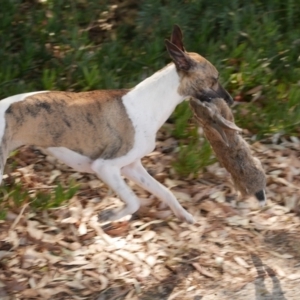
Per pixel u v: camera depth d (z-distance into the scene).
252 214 8.17
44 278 7.07
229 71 10.08
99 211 8.06
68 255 7.38
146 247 7.56
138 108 7.22
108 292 6.95
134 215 8.05
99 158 7.19
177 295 6.91
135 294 6.93
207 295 6.91
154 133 7.33
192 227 7.88
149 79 7.36
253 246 7.64
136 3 11.41
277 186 8.66
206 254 7.48
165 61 10.38
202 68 7.25
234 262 7.37
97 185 8.52
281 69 10.49
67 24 10.80
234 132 7.58
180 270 7.23
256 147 9.34
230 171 7.78
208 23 10.67
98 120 7.11
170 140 9.33
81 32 10.74
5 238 7.52
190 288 7.01
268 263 7.37
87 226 7.82
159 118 7.31
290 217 8.16
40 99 6.97
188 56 7.18
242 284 7.06
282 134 9.53
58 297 6.87
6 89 9.47
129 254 7.43
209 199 8.41
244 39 10.80
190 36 10.56
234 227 7.93
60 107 7.02
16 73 9.78
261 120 9.67
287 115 9.59
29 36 10.47
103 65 10.08
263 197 7.74
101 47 10.49
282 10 11.17
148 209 8.15
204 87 7.30
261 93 10.09
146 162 8.94
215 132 7.46
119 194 7.24
